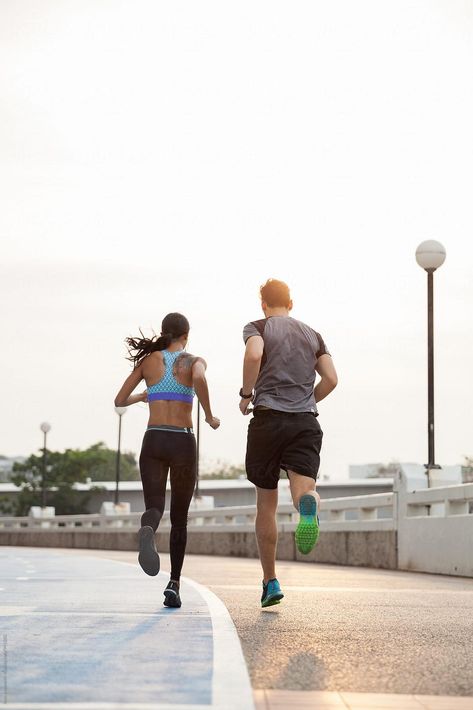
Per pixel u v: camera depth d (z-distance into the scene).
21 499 97.38
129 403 7.84
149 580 11.73
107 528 39.47
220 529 27.20
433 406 18.41
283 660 5.05
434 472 16.75
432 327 18.59
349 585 11.54
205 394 7.41
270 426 7.19
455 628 6.51
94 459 100.25
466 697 4.22
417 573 15.45
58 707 3.75
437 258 18.67
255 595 9.28
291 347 7.29
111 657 4.96
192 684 4.26
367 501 18.27
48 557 23.38
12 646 5.32
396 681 4.54
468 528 14.01
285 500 23.28
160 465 7.50
